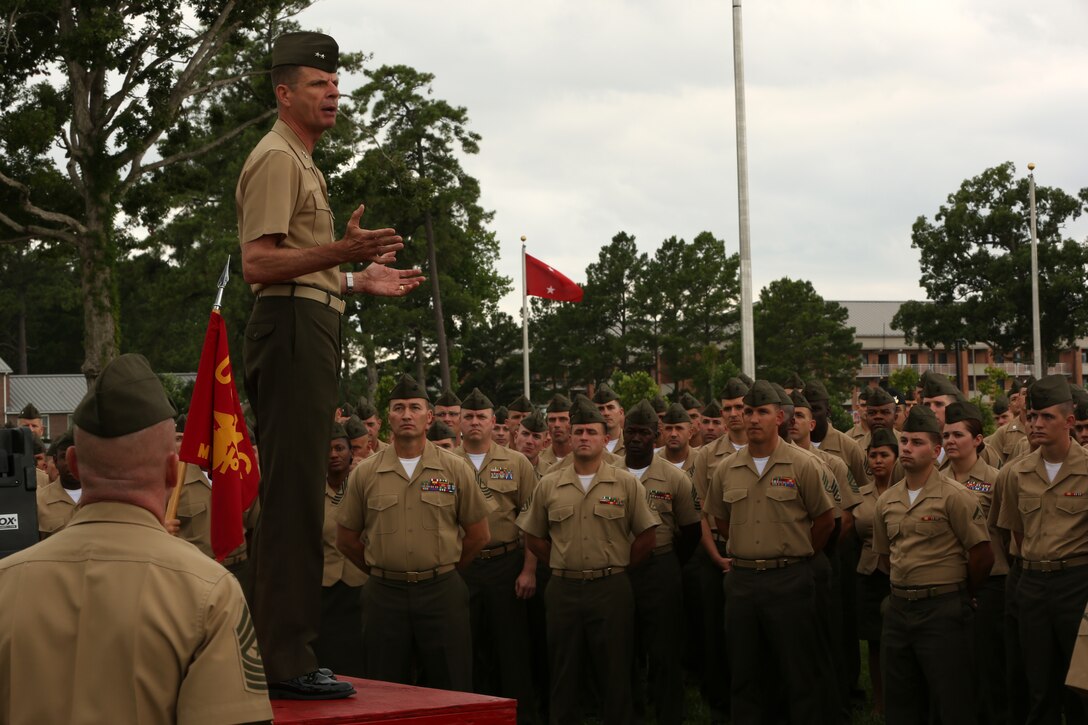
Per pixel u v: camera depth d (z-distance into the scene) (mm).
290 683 3863
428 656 8102
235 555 8930
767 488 8547
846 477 9469
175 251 51000
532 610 10242
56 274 79938
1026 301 67375
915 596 7840
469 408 10125
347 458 9555
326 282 4086
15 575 2717
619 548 8781
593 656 8750
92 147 25656
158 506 2848
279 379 3967
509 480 9945
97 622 2639
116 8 25547
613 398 12023
